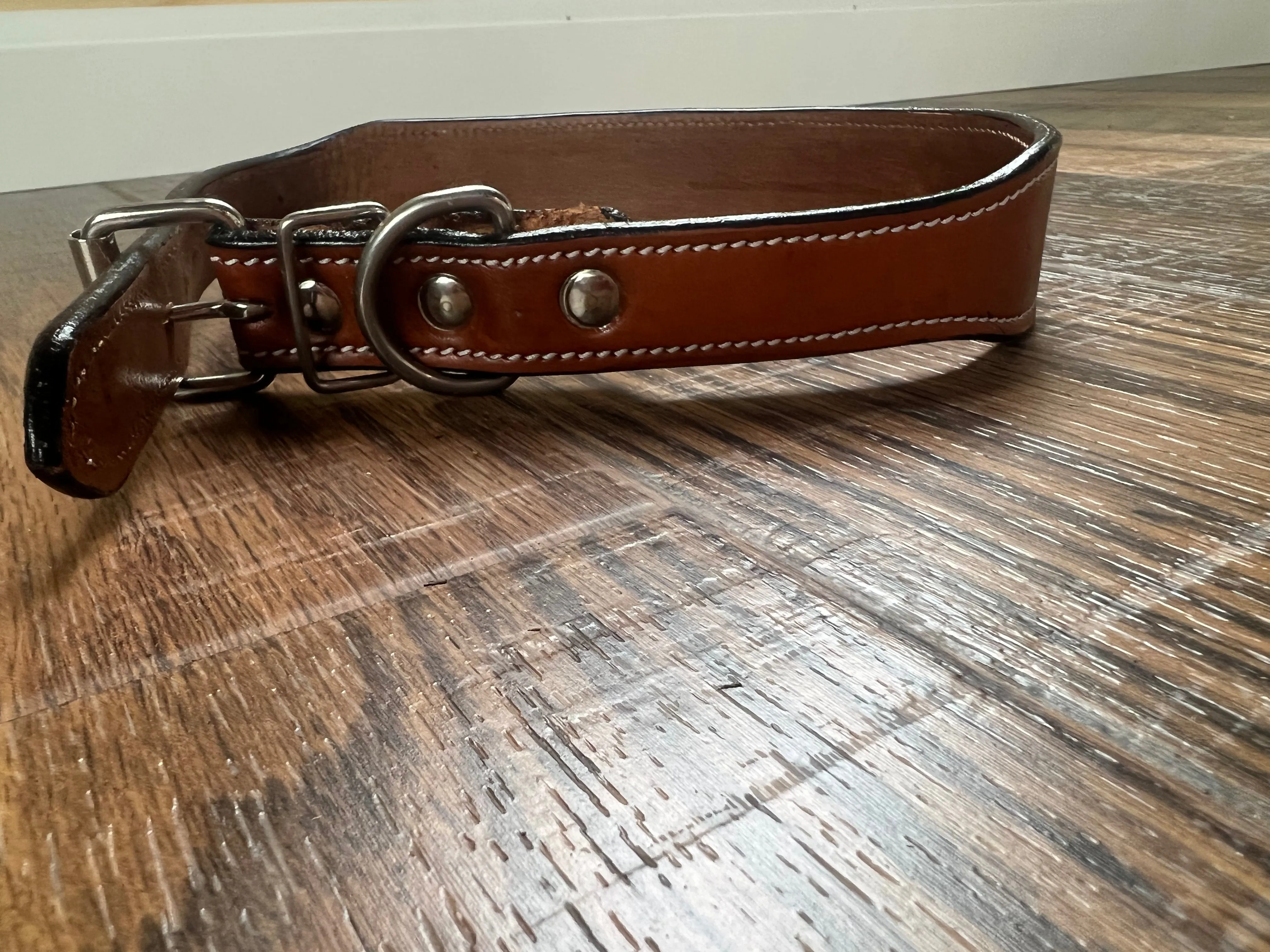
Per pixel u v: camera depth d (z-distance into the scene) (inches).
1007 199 20.1
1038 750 10.3
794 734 10.7
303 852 9.5
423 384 19.2
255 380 20.3
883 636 12.2
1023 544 14.1
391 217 17.7
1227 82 97.7
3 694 11.9
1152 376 20.4
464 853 9.4
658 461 17.5
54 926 8.8
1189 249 30.8
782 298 19.2
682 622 12.7
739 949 8.4
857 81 86.7
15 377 23.8
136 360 16.6
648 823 9.7
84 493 14.3
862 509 15.4
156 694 11.8
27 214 49.1
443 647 12.4
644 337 19.1
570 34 71.4
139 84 59.9
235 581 14.1
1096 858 9.0
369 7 65.2
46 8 57.7
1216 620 12.3
